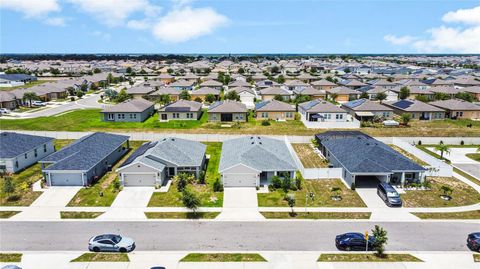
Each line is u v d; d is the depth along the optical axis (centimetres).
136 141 6391
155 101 10094
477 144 6309
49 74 19125
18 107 9594
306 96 10081
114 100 10575
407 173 4369
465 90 10912
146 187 4262
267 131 7019
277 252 2914
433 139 6350
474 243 2947
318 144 6025
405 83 12206
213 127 7381
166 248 2984
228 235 3200
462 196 4056
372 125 7412
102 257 2827
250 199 3959
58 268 2683
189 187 4284
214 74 17312
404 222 3453
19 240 3102
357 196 4034
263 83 13188
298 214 3606
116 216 3562
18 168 4844
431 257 2845
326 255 2869
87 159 4500
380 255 2866
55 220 3478
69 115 8556
